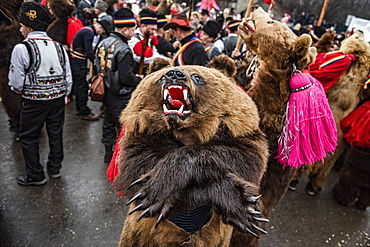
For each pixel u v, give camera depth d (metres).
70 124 4.92
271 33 1.97
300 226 3.23
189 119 1.35
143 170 1.30
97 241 2.72
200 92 1.38
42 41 2.77
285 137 1.91
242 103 1.46
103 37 5.16
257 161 1.33
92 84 3.50
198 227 1.45
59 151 3.37
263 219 1.14
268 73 1.98
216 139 1.36
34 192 3.22
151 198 1.17
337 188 3.71
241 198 1.15
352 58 3.04
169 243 1.54
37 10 2.67
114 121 3.66
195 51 3.14
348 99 3.36
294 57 1.92
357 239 3.16
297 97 1.88
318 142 1.85
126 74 3.30
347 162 3.60
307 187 3.85
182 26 3.15
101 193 3.35
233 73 1.79
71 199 3.20
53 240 2.66
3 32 3.38
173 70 1.31
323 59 2.95
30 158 3.15
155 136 1.41
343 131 3.39
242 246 2.23
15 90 2.80
